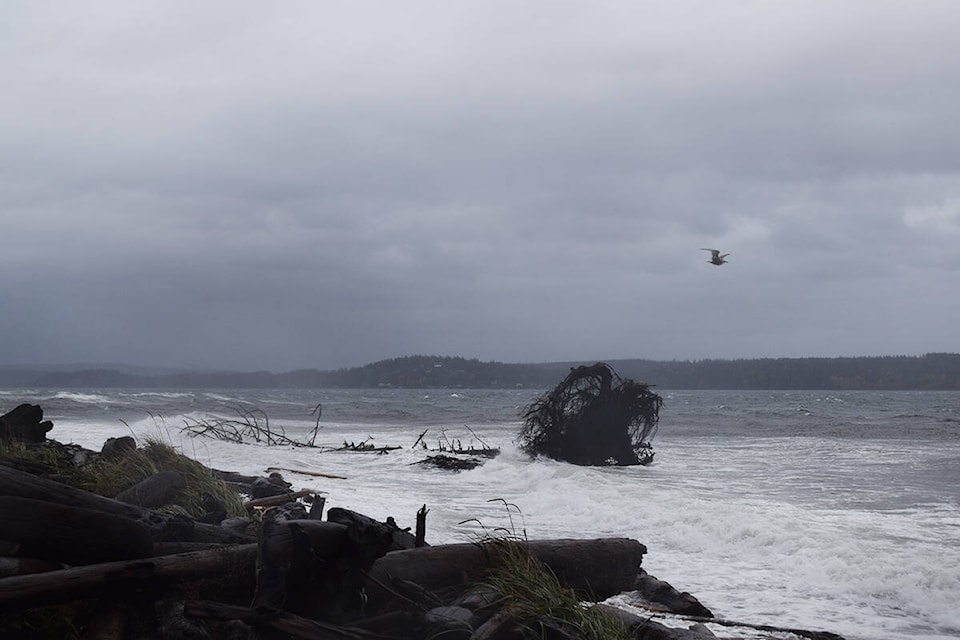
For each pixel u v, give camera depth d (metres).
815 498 18.45
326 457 28.22
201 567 5.85
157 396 112.75
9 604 5.14
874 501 18.03
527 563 6.81
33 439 12.80
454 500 17.42
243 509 9.72
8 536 5.39
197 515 8.98
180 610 5.41
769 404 105.25
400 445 35.12
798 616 9.27
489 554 6.98
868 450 33.81
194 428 31.20
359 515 6.36
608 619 6.47
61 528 5.54
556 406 28.11
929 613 9.41
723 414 72.25
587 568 7.38
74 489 5.79
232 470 21.50
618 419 27.73
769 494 19.25
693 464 28.11
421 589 6.35
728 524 13.66
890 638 8.46
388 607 6.20
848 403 110.44
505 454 28.97
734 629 8.51
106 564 5.52
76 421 44.69
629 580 7.66
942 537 13.30
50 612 5.72
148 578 5.66
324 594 5.72
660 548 12.98
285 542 5.56
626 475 24.00
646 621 6.91
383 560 6.59
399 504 16.36
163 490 9.05
